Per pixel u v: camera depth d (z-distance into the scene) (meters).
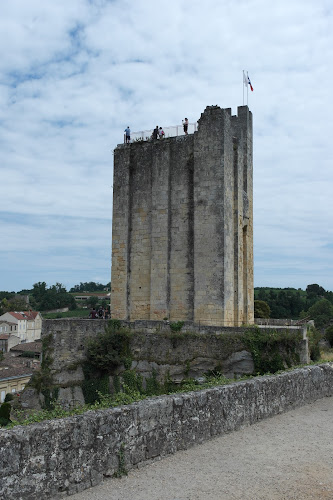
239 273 30.62
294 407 16.88
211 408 12.91
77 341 28.94
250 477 9.82
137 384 26.41
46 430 8.91
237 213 30.69
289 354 23.31
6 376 74.94
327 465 10.54
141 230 31.47
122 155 32.41
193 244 29.42
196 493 9.02
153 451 10.89
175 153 30.80
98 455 9.67
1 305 177.75
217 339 24.98
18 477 8.37
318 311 93.38
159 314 29.94
